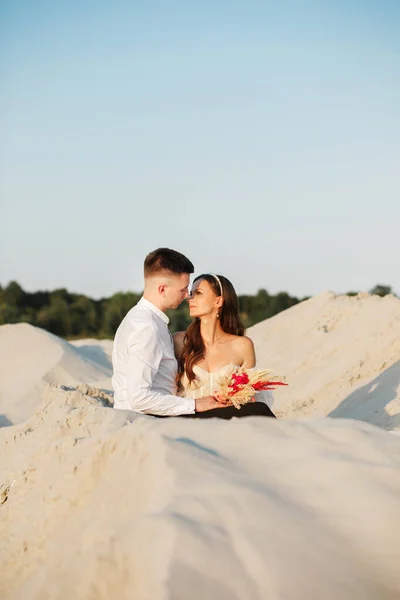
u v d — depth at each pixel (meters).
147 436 3.06
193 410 4.64
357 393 8.39
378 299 11.84
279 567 2.35
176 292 4.94
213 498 2.59
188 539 2.37
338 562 2.43
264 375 4.70
